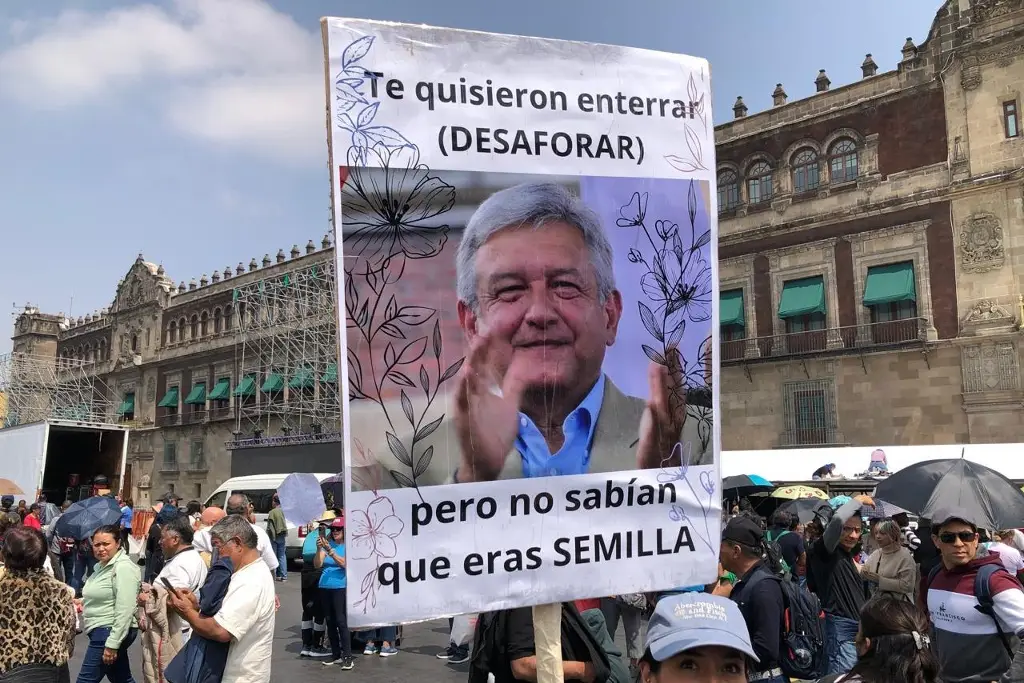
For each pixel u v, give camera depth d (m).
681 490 3.76
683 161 3.90
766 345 33.34
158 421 62.28
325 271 47.09
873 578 7.38
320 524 11.69
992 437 27.33
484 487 3.39
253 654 5.18
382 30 3.36
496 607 3.37
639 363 3.72
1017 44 27.66
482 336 3.43
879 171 30.88
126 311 67.69
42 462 27.25
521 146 3.56
